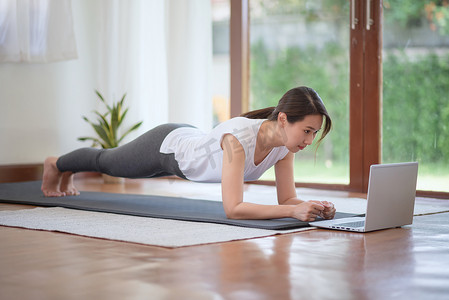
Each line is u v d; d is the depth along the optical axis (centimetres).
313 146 457
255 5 485
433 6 406
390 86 424
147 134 296
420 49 412
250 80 490
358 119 436
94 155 321
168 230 236
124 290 149
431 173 409
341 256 189
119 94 535
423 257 188
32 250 201
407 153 419
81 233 231
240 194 252
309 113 229
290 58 471
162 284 154
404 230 243
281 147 258
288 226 239
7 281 159
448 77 403
